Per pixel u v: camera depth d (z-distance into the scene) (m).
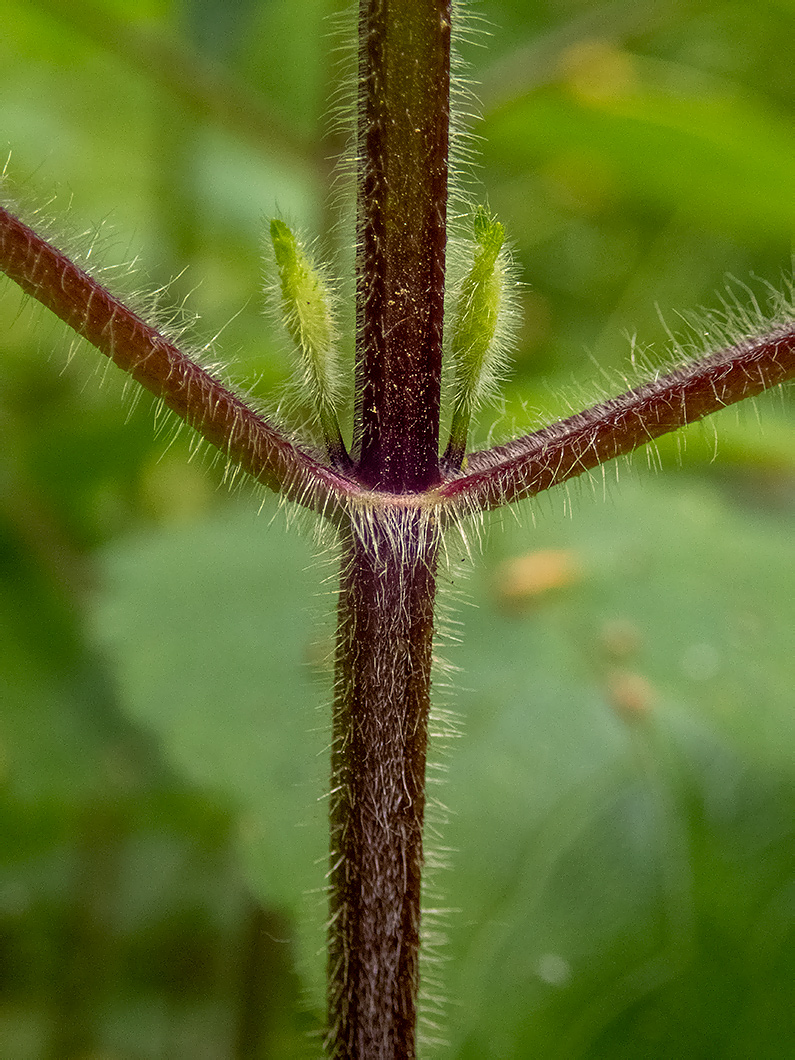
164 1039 0.26
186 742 0.22
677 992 0.20
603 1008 0.20
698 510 0.28
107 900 0.28
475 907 0.21
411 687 0.17
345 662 0.17
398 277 0.17
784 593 0.25
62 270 0.16
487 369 0.17
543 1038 0.20
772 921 0.20
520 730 0.22
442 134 0.16
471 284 0.16
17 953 0.27
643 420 0.17
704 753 0.22
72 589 0.28
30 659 0.27
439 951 0.20
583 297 0.43
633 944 0.20
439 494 0.17
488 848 0.21
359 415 0.17
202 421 0.16
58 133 0.40
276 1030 0.23
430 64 0.16
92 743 0.27
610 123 0.28
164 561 0.26
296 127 0.29
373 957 0.17
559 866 0.21
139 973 0.27
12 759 0.26
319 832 0.21
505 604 0.24
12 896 0.27
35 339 0.33
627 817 0.21
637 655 0.23
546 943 0.20
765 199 0.29
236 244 0.38
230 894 0.27
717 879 0.21
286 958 0.24
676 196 0.31
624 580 0.25
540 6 0.45
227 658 0.23
